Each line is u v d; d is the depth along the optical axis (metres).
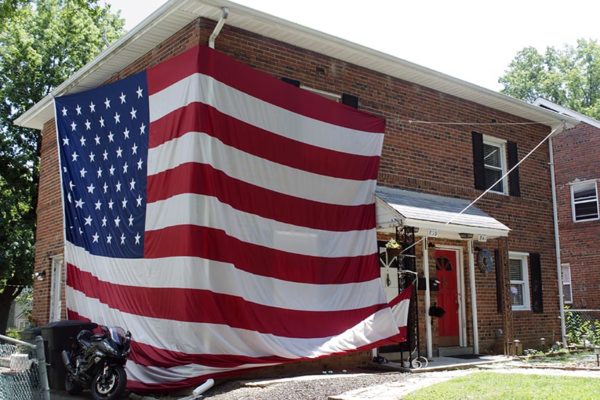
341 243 11.31
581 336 18.19
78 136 12.00
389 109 13.49
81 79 13.62
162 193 9.88
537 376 9.03
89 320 10.91
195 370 8.90
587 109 40.31
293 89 11.10
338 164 11.59
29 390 7.31
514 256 16.14
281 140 10.72
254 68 11.09
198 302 9.12
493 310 14.81
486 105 15.84
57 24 24.94
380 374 10.43
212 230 9.42
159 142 10.16
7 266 22.91
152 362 9.29
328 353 10.30
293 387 8.70
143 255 10.02
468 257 14.41
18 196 23.75
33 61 23.83
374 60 12.82
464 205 14.19
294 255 10.55
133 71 12.61
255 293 9.88
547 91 43.03
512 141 16.48
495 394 7.27
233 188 9.84
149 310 9.70
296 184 10.84
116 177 10.98
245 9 10.45
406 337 11.51
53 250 15.37
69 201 12.00
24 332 10.99
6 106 23.84
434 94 14.56
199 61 9.73
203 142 9.57
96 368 9.05
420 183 13.74
